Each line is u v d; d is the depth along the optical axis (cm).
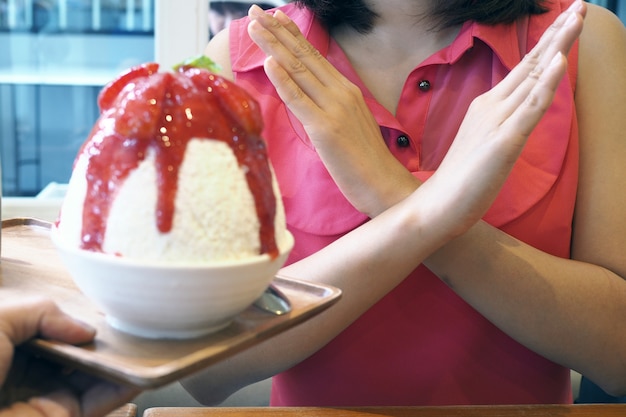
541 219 95
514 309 87
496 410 80
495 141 71
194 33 180
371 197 84
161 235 46
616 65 98
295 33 85
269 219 50
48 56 193
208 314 49
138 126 47
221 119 49
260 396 147
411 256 80
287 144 99
